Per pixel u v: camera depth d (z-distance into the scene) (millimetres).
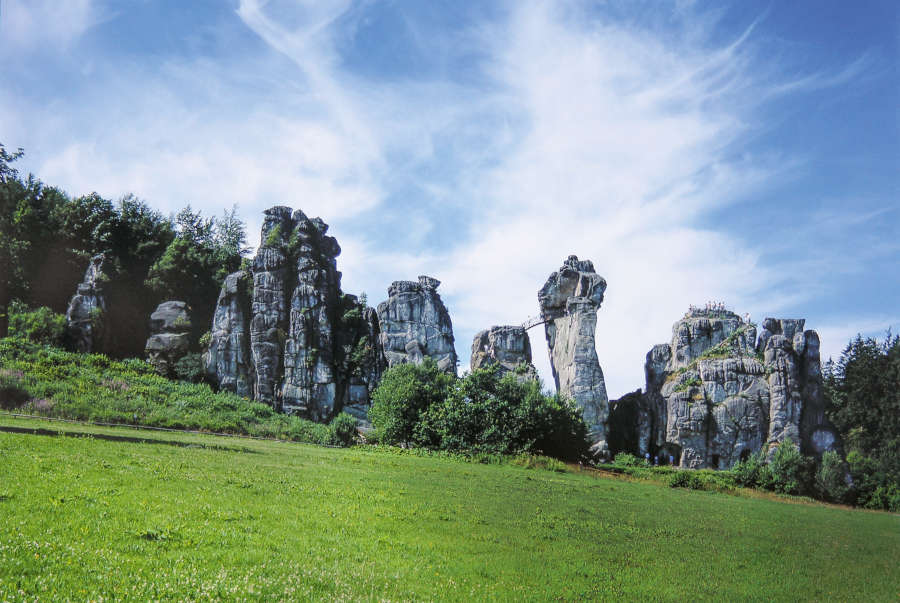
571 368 103812
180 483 25141
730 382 100500
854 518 48781
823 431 98562
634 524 30281
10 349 65812
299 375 86375
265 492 25797
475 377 69062
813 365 102375
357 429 75812
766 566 24375
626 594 18453
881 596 21906
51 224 93750
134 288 94688
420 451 61188
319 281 93375
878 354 132250
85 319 78875
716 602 18781
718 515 37531
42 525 16984
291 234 97625
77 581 13633
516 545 22656
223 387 84812
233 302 89062
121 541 16719
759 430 97812
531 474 50594
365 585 15969
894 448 114750
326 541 19531
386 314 116500
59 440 32344
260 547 17859
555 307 114938
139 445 35781
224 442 46312
